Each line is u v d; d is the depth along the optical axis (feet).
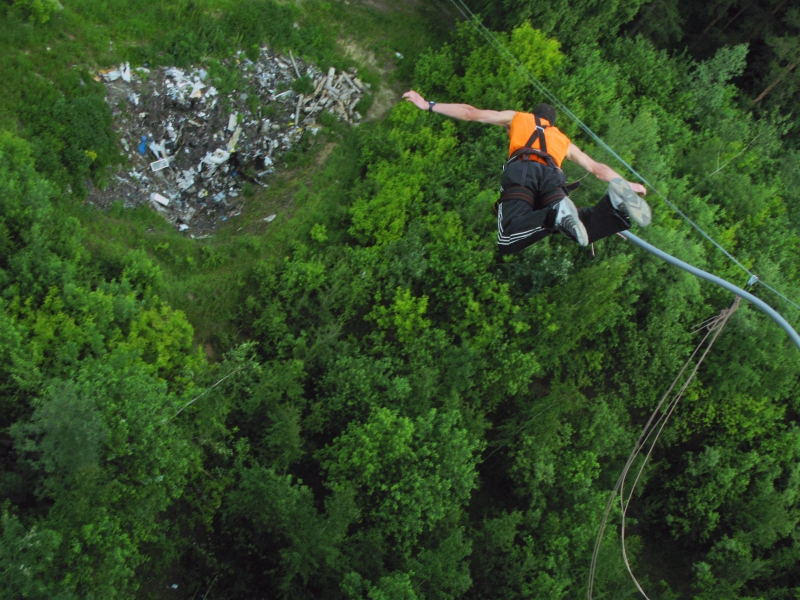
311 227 57.88
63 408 36.96
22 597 34.47
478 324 56.39
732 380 65.98
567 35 68.74
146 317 46.62
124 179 53.93
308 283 54.80
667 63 77.92
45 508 40.65
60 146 50.52
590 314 57.16
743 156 77.20
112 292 46.55
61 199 49.80
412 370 54.65
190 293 53.16
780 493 69.10
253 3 61.41
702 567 64.23
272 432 49.65
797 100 86.33
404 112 62.39
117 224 52.19
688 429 68.59
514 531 55.16
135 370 42.39
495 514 61.16
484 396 58.70
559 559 56.29
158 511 45.06
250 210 58.59
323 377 53.06
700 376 67.51
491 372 56.24
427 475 50.72
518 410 61.46
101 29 54.95
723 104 79.87
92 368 40.91
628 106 71.82
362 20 67.05
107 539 38.60
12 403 40.96
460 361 54.19
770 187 78.38
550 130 25.91
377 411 50.47
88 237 49.80
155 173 56.08
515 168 25.29
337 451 50.55
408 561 48.11
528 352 57.72
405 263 56.39
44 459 37.55
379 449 49.47
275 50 62.03
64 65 52.49
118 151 53.72
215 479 48.11
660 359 65.05
